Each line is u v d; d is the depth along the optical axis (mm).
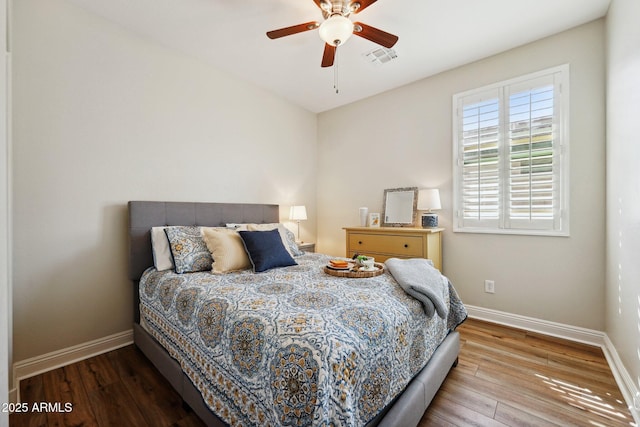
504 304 2777
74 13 2139
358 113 3895
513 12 2203
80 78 2168
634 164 1649
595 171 2324
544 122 2541
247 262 2291
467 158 2969
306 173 4191
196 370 1498
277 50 2727
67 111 2111
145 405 1661
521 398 1688
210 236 2309
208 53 2781
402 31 2420
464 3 2105
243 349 1216
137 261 2348
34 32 1976
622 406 1620
